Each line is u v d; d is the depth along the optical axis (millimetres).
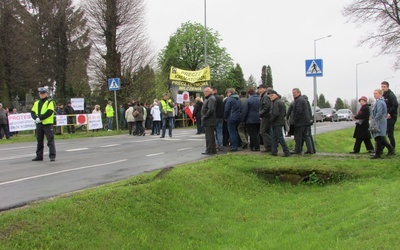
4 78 43250
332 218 7305
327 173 10516
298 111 12836
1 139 22766
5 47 42875
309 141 13234
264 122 13180
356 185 9594
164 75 54844
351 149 19438
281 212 8586
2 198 7359
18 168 11117
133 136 23734
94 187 8062
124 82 36875
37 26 42969
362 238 5562
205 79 33906
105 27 36625
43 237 5469
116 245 5977
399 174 9852
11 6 43188
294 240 6547
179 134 24281
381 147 11758
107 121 30094
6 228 5406
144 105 31375
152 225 6996
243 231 7402
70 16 43312
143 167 11078
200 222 7676
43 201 6848
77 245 5598
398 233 5270
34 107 12703
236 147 13867
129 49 37906
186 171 9750
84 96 37719
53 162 12305
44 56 43906
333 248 5586
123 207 7047
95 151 15367
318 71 15375
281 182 10789
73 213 6254
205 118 13477
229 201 9094
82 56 41250
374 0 38844
